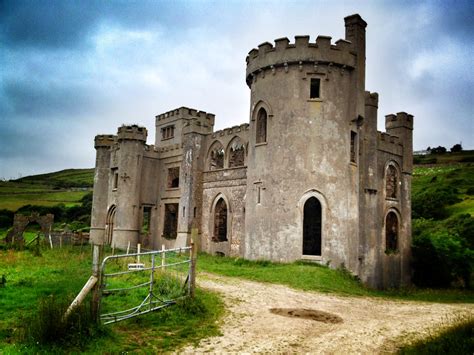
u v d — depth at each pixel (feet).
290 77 79.66
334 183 76.79
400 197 104.58
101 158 141.18
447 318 44.39
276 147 79.25
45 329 28.91
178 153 120.67
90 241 130.52
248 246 81.35
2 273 57.88
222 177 104.37
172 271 50.06
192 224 106.83
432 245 103.55
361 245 86.69
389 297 61.21
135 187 122.62
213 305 43.32
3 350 26.91
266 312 42.42
